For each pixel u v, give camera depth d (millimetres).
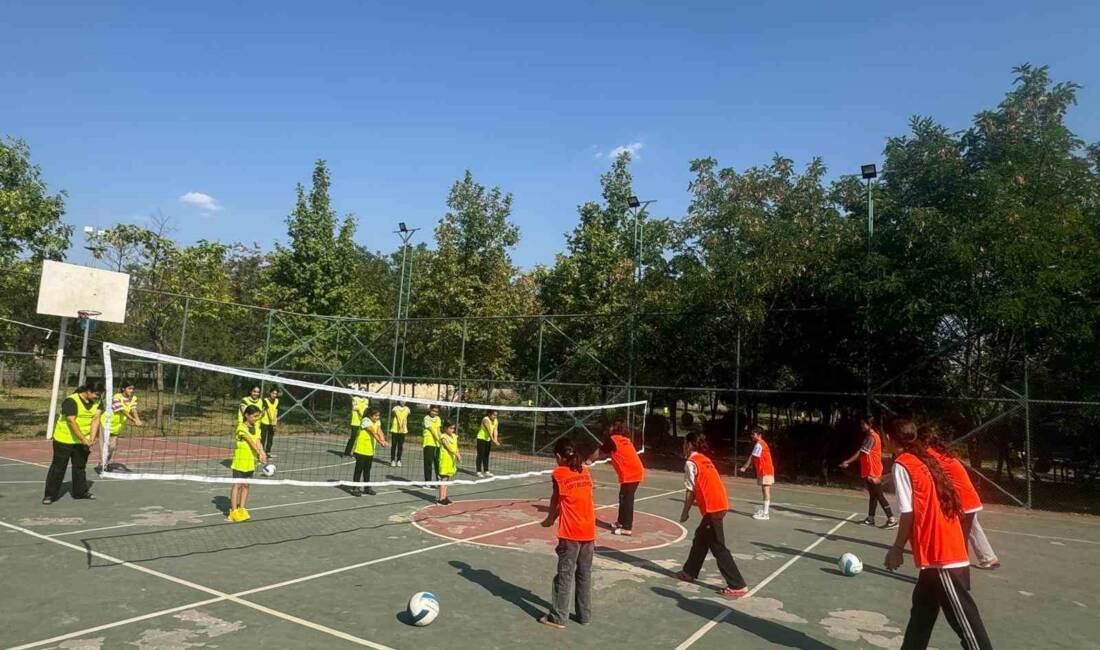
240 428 10188
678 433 27359
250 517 10438
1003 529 12516
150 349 27391
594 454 6449
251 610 6051
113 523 9469
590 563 6207
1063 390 17625
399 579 7262
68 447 10844
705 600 7012
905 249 16594
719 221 19000
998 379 17281
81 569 7117
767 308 18797
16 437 20219
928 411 17641
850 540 10523
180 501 11492
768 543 10102
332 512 11164
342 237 32188
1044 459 19234
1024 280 14484
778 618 6512
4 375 33500
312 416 27422
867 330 16812
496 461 20406
